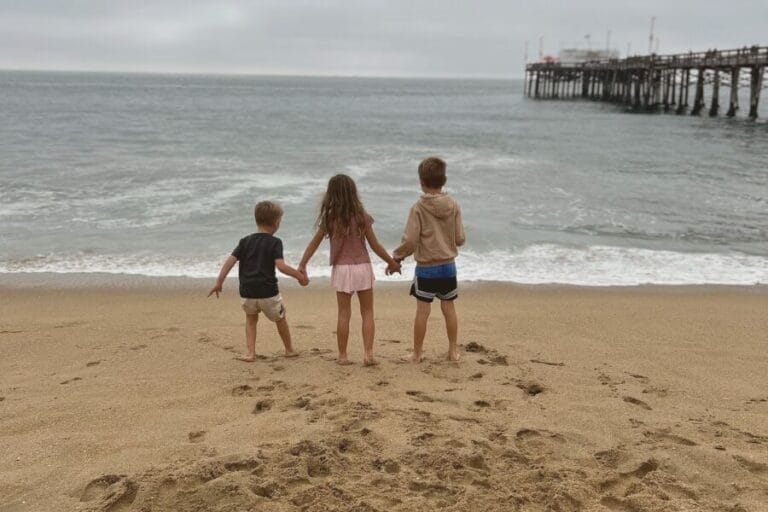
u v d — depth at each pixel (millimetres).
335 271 4961
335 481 3059
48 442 3572
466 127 39625
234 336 6145
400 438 3561
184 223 12391
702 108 55094
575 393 4520
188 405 4184
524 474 3166
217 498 2871
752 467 3396
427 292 5098
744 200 15688
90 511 2826
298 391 4410
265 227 5125
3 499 2973
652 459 3389
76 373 4953
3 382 4734
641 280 9625
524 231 12312
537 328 6777
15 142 25203
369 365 5070
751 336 6613
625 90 67812
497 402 4254
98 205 13711
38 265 9805
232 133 31906
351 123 42125
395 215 13102
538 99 92875
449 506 2873
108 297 8328
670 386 4812
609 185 17531
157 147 24516
